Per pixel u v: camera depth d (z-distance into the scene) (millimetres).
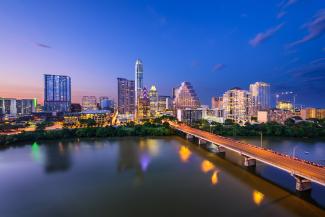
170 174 103750
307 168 79188
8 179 100188
